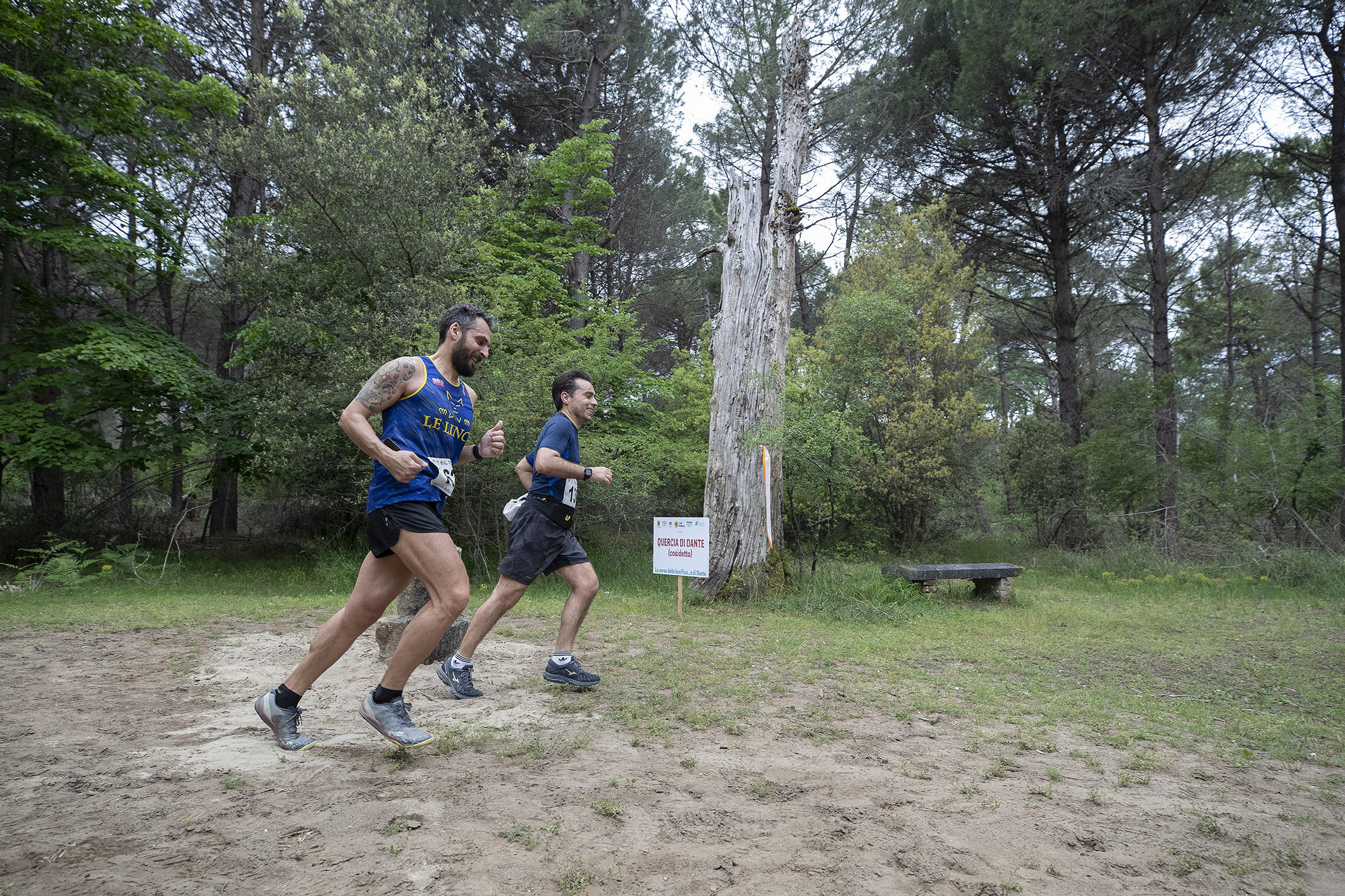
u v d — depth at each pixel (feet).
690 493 51.39
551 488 13.62
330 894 6.39
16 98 34.73
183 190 57.98
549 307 57.82
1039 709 13.74
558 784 9.07
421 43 54.54
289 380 37.24
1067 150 60.54
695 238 82.28
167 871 6.72
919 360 54.13
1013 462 58.34
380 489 9.76
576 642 19.16
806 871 7.06
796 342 51.90
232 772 9.23
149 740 10.54
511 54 65.72
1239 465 46.50
